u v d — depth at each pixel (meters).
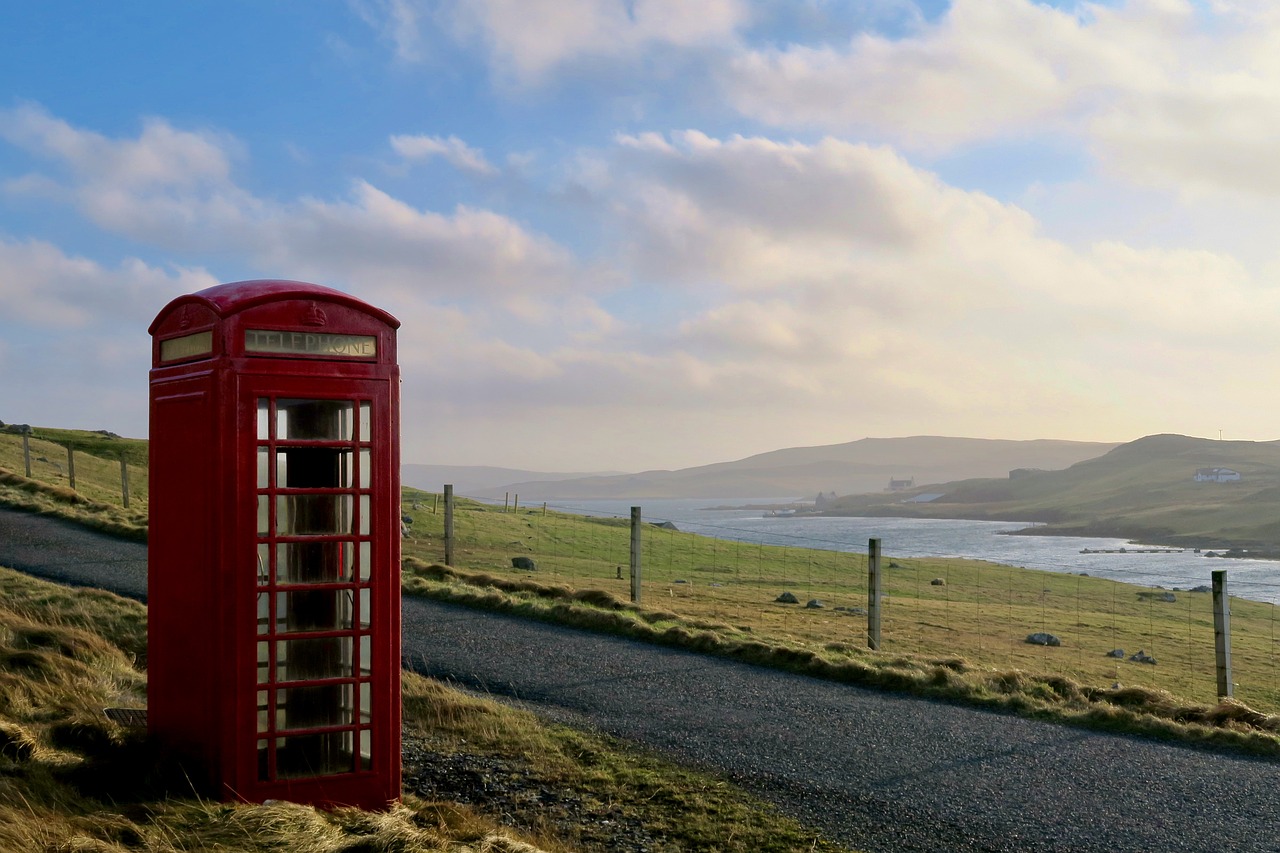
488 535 62.44
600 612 19.70
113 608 16.91
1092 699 13.98
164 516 8.01
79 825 6.09
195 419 7.47
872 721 12.51
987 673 15.21
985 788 9.77
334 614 7.77
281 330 7.35
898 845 8.21
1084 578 101.94
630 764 10.30
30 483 38.19
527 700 13.32
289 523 7.57
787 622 30.53
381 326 7.79
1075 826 8.73
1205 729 12.04
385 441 7.75
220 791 7.19
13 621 13.39
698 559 72.88
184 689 7.65
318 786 7.51
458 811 8.10
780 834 8.37
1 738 7.32
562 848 7.55
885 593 61.12
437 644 17.16
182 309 7.91
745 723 12.27
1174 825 8.79
